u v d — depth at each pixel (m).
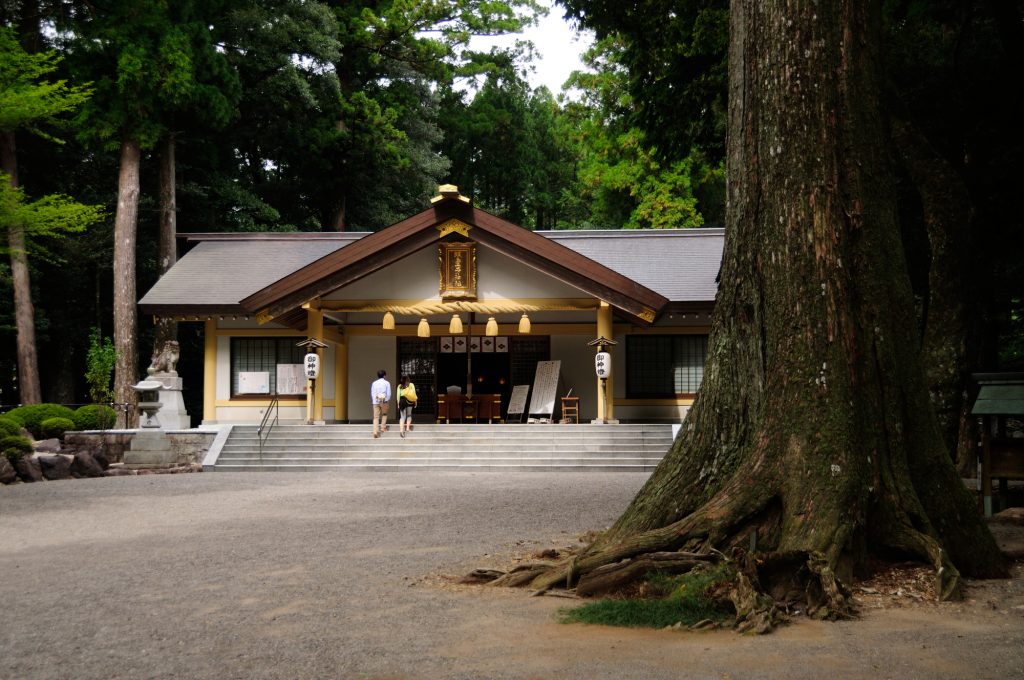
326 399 25.09
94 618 5.68
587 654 4.66
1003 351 23.77
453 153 44.94
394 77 37.69
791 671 4.31
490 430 20.78
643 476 17.09
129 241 26.17
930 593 5.73
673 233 27.77
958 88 14.48
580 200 49.12
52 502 12.94
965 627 5.07
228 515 11.16
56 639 5.17
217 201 34.72
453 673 4.35
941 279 10.95
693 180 36.50
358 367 25.59
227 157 34.69
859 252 6.63
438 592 6.36
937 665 4.37
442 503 12.23
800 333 6.42
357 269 21.94
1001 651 4.59
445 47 36.53
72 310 31.98
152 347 33.78
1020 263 16.52
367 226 38.69
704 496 6.66
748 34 7.07
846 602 5.34
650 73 18.00
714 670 4.34
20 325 25.36
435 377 25.58
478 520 10.38
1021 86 13.93
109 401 25.64
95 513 11.56
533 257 21.77
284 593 6.37
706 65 16.66
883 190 6.86
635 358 25.11
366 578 6.91
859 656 4.54
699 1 16.38
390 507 11.81
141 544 8.85
